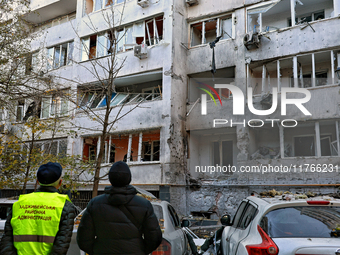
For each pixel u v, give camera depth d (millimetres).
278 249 3395
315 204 3986
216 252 6449
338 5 13625
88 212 3053
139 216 2992
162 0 16359
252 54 15070
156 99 15500
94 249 3029
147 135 17094
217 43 16188
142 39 16938
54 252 2996
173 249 4582
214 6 16562
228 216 5629
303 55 13930
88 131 16859
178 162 14953
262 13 15508
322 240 3428
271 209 3980
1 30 11133
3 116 14734
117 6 17625
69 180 10109
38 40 20250
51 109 17484
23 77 11164
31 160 11164
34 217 3090
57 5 20703
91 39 18406
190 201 14969
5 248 3041
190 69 16656
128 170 3086
